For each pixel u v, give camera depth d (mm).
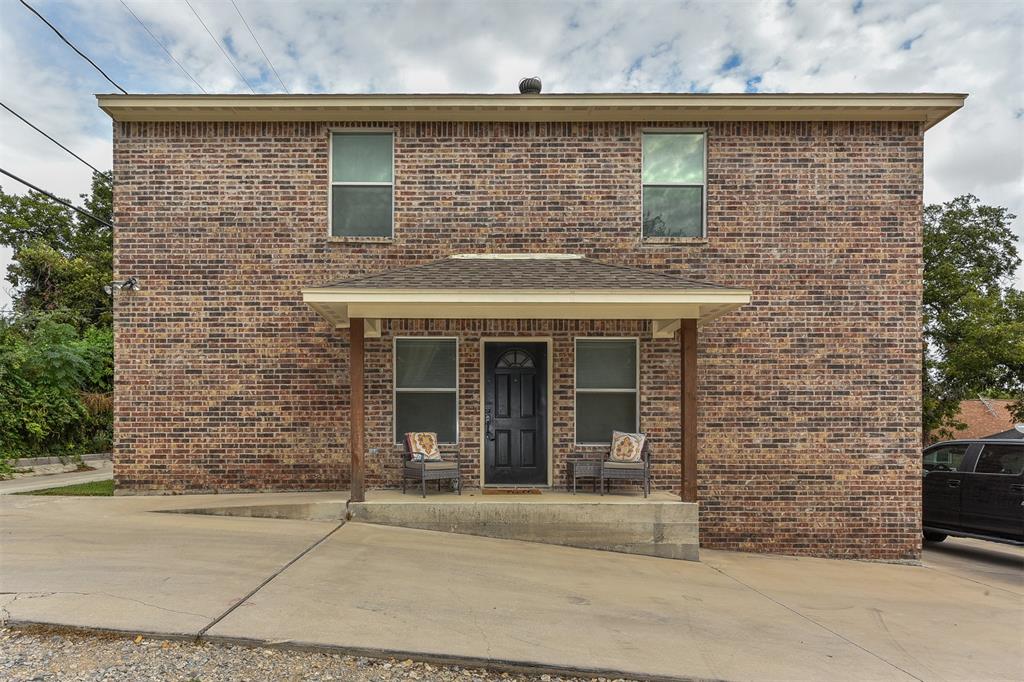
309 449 9359
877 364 9422
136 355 9328
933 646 5586
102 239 28422
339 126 9609
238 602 5176
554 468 9398
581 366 9617
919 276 9492
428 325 9508
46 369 14914
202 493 9266
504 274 8391
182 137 9477
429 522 8133
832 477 9344
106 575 5652
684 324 8242
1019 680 4883
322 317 9117
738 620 5824
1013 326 18125
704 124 9633
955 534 10141
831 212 9531
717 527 9297
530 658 4559
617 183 9656
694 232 9703
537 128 9680
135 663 4152
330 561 6410
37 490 9914
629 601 6059
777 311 9469
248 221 9484
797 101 9219
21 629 4551
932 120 9484
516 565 6879
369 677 4172
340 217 9672
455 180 9641
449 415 9539
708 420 9375
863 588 7535
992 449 9805
